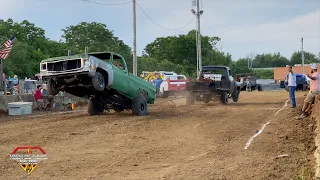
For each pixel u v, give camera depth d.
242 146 9.73
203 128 12.78
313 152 8.80
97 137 11.30
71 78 14.85
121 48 67.69
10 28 53.94
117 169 7.79
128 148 9.77
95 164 8.18
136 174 7.42
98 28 70.00
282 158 8.30
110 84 15.41
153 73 40.03
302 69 73.81
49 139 11.05
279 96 31.59
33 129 12.94
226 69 23.92
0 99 20.20
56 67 14.93
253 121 14.24
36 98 22.23
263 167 7.61
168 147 9.84
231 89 23.48
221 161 8.28
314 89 14.45
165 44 87.69
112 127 13.13
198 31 45.66
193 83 23.56
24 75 44.25
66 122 14.61
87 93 16.28
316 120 12.34
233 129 12.42
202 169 7.65
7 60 41.28
